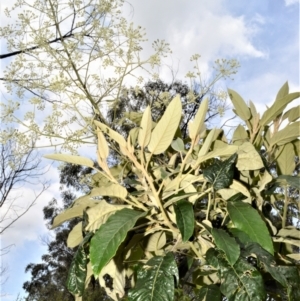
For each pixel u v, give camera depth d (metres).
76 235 1.18
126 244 1.08
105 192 1.01
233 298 0.83
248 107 1.30
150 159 1.06
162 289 0.84
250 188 1.10
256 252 0.89
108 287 1.10
